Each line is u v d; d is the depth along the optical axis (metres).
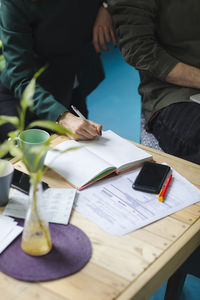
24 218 1.17
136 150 1.52
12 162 1.45
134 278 1.01
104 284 0.99
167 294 1.51
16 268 1.01
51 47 2.09
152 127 2.05
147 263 1.06
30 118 2.04
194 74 1.93
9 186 1.22
